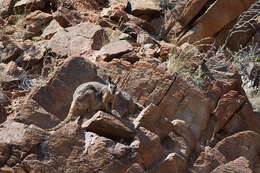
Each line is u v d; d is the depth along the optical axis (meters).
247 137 22.19
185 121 21.92
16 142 16.55
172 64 23.77
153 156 18.77
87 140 17.75
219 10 30.81
